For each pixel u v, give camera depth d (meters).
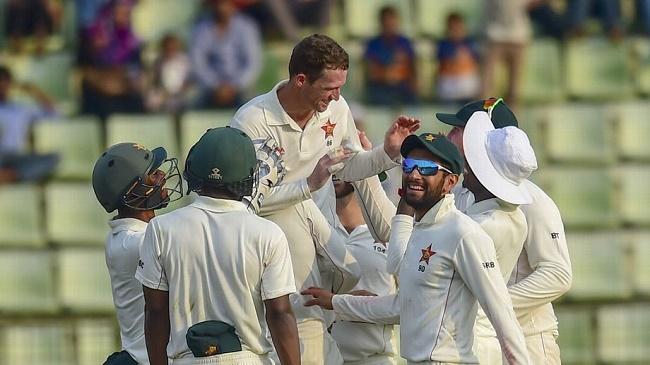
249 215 17.02
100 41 44.94
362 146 20.58
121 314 18.94
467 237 16.95
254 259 16.77
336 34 48.47
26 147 44.84
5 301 41.47
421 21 49.41
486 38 46.50
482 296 16.88
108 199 18.66
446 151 17.22
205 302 16.88
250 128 19.36
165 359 17.19
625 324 41.41
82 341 40.16
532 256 19.16
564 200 45.34
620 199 45.44
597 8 49.75
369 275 20.67
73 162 44.97
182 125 44.50
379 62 45.22
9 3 47.41
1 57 47.38
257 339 17.02
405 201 17.59
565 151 47.09
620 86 49.59
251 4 46.44
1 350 40.00
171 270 16.86
